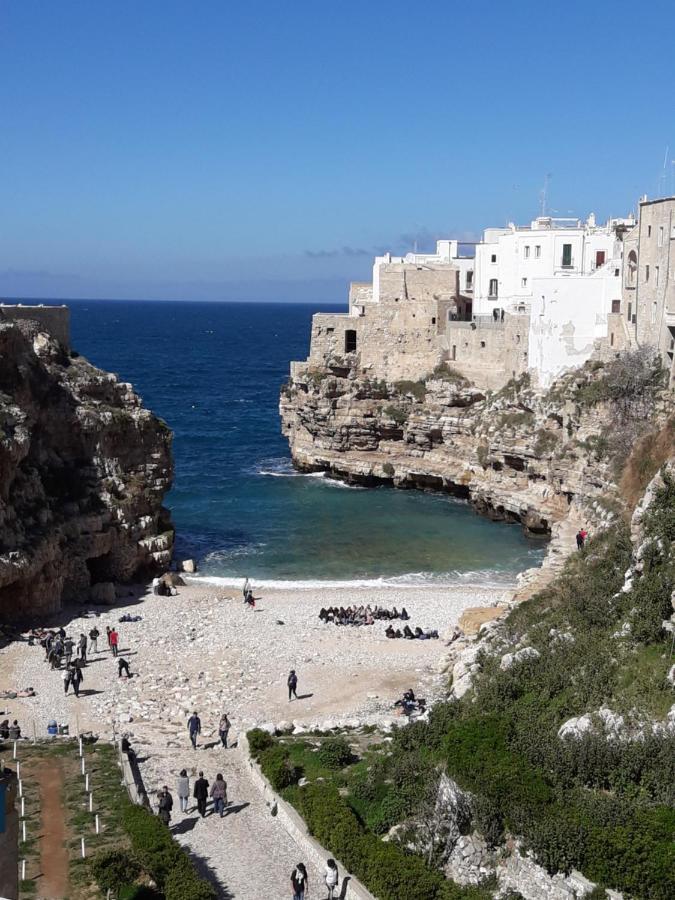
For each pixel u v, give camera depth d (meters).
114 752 39.69
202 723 45.09
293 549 81.00
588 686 33.25
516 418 92.31
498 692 35.72
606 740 28.98
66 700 48.16
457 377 105.38
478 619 55.59
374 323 111.62
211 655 55.06
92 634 56.69
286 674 51.84
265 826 33.22
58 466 70.25
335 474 111.44
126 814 31.69
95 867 27.80
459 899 26.20
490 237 122.25
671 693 30.94
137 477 74.38
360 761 37.38
